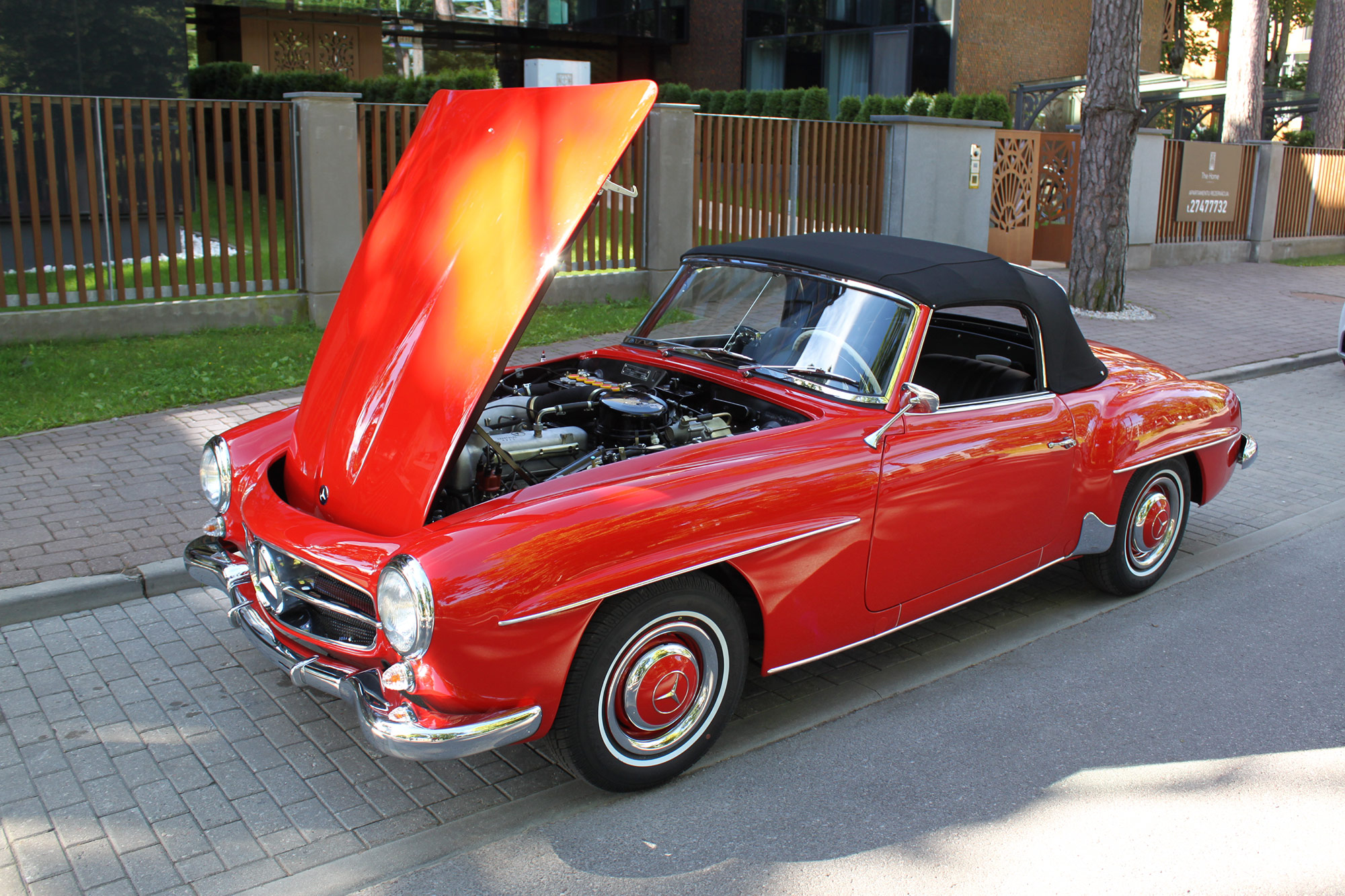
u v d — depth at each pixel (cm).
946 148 1341
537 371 471
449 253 353
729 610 336
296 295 970
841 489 352
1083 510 447
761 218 1215
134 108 1150
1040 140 1546
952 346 495
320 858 302
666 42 2400
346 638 327
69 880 290
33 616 450
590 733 313
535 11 2136
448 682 287
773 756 362
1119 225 1245
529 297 320
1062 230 1652
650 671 321
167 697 391
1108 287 1253
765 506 334
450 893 288
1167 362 1006
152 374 793
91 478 593
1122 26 1188
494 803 331
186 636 439
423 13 2023
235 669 412
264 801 329
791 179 1232
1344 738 379
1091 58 1216
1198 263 1792
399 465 330
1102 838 318
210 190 1766
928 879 297
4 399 722
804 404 383
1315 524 611
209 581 380
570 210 324
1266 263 1866
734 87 2391
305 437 375
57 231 866
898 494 369
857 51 2175
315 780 342
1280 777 352
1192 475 520
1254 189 1859
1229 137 2139
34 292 976
